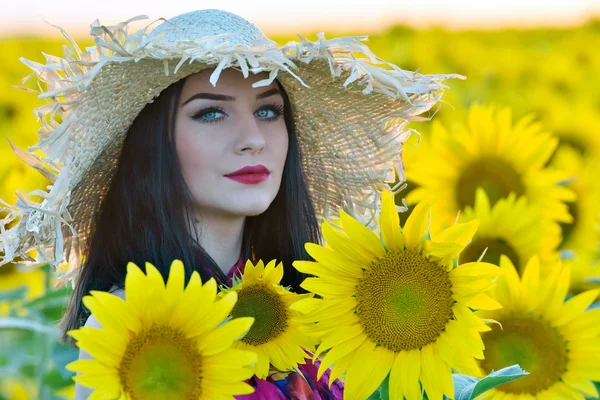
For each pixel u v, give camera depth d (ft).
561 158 19.06
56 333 14.02
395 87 9.13
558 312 10.84
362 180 10.85
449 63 32.63
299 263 8.07
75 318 9.50
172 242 9.16
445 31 36.60
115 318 7.06
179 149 9.18
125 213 9.32
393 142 10.57
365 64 8.97
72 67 8.45
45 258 8.50
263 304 8.36
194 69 8.87
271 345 8.38
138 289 7.13
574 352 10.84
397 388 7.95
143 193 9.22
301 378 9.12
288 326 8.40
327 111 10.35
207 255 9.36
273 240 10.30
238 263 9.87
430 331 7.98
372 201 10.94
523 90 30.17
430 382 7.91
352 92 10.04
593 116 20.76
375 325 8.03
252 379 8.81
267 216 10.27
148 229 9.22
